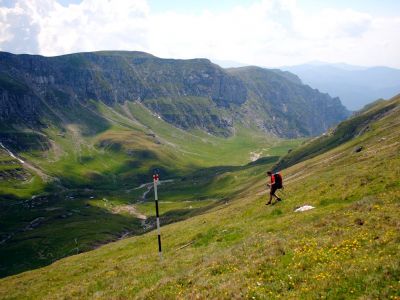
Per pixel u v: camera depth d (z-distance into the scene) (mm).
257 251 25172
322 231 26266
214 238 39156
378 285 16203
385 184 36312
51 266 58750
